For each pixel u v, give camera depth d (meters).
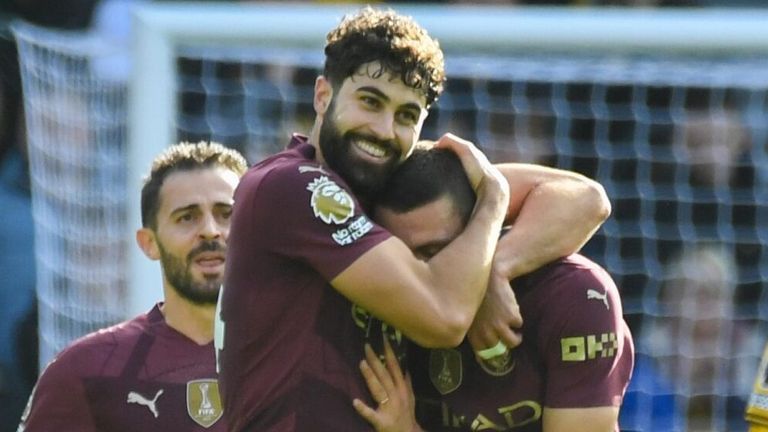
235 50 23.84
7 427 25.56
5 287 25.86
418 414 14.16
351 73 13.57
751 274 25.81
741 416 25.69
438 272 13.31
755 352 25.78
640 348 25.69
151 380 17.41
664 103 25.67
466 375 13.87
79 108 24.88
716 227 25.78
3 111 26.59
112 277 24.80
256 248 13.64
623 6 28.62
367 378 13.55
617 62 24.98
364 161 13.63
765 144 25.78
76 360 17.45
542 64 24.95
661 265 25.77
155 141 22.62
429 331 13.23
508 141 25.53
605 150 25.66
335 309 13.55
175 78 23.50
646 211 25.72
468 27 23.27
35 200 25.08
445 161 13.82
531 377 13.73
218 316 13.99
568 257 13.95
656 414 25.48
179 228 17.53
